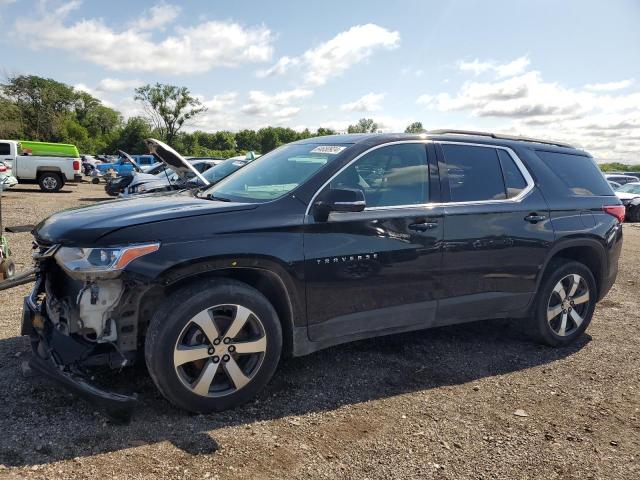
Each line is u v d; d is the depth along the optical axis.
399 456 2.93
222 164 12.47
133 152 76.06
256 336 3.33
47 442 2.85
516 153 4.61
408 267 3.82
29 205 15.82
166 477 2.62
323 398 3.58
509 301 4.39
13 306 5.20
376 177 3.85
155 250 3.01
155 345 3.03
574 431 3.30
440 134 4.29
